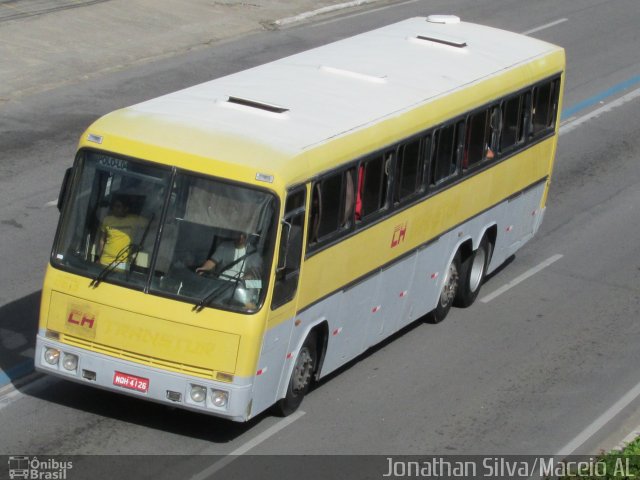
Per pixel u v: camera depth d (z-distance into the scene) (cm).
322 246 1413
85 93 2791
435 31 2011
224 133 1357
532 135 2019
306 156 1360
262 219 1298
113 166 1330
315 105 1520
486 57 1927
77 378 1337
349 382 1603
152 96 2808
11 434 1338
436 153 1686
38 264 1877
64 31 3219
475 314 1914
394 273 1627
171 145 1320
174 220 1310
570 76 3381
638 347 1834
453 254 1808
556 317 1934
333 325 1495
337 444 1412
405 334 1803
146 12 3488
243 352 1291
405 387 1608
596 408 1605
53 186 2228
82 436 1350
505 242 2014
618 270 2177
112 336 1315
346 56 1789
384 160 1541
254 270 1297
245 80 1594
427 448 1434
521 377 1686
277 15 3656
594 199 2548
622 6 4256
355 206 1484
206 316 1290
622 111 3131
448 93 1716
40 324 1347
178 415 1432
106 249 1324
